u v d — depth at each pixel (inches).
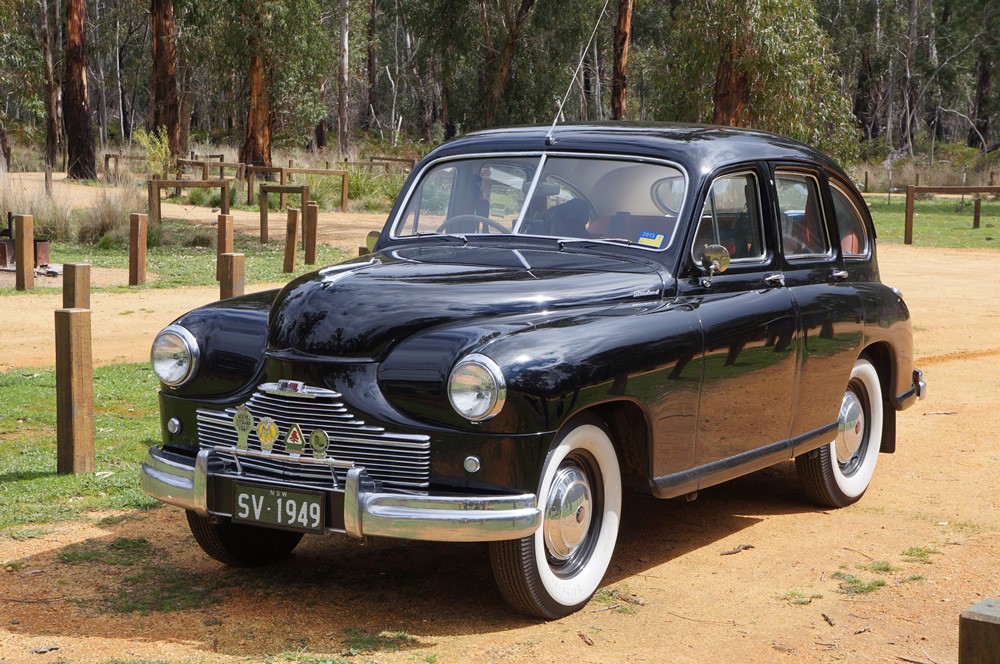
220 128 2753.4
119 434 291.4
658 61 1071.0
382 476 162.6
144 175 1366.9
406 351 163.8
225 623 171.8
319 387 165.9
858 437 249.8
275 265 674.2
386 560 204.5
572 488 172.4
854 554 211.5
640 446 183.9
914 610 181.3
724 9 860.6
